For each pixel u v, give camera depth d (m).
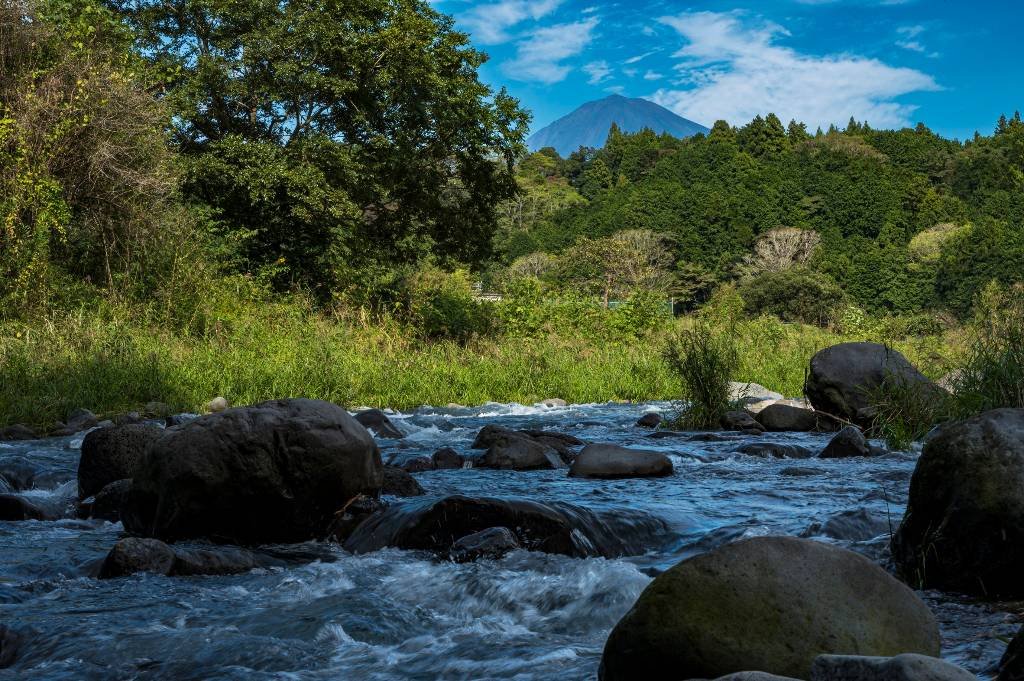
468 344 21.66
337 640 3.26
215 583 4.12
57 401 11.59
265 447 5.02
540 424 12.14
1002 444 3.65
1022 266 71.00
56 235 17.05
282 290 23.47
